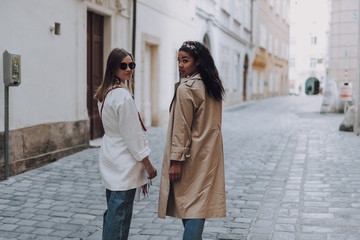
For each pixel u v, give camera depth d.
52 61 7.07
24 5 6.27
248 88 28.72
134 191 2.91
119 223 2.82
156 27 12.14
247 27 27.55
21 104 6.23
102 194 5.25
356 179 5.87
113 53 2.87
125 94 2.78
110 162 2.85
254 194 5.23
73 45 7.75
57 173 6.29
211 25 18.12
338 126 12.73
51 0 7.01
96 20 9.10
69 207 4.70
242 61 26.34
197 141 2.74
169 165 2.77
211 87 2.78
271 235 3.81
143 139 2.82
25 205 4.75
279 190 5.39
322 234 3.79
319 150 8.41
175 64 13.89
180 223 4.19
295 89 49.31
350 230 3.88
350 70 17.12
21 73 6.21
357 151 8.13
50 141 7.02
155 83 12.41
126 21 10.20
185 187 2.76
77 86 7.89
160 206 2.79
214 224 4.12
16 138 6.12
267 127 12.83
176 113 2.71
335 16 17.28
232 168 6.82
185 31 14.80
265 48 33.56
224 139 10.16
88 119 8.28
